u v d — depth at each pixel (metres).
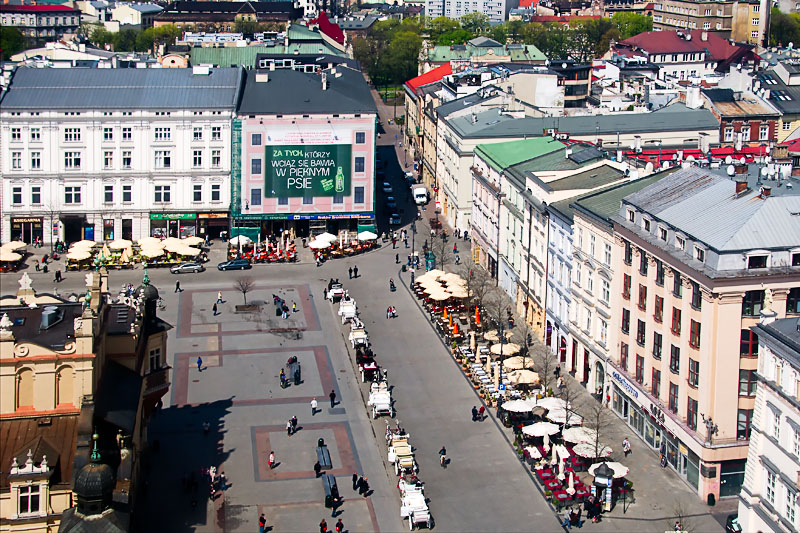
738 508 118.81
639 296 141.38
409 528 122.50
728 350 123.50
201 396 157.75
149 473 133.00
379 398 152.00
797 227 124.81
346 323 189.75
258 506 126.81
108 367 118.62
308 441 144.00
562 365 168.38
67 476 101.31
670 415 132.75
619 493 127.00
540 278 180.12
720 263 122.12
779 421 106.31
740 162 140.00
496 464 137.38
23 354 103.00
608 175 175.62
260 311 195.00
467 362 168.50
